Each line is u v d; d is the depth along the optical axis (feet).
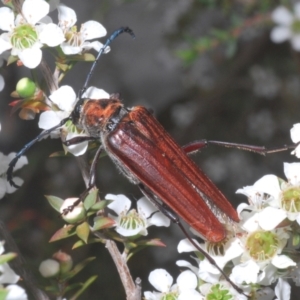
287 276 0.86
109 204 0.88
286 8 1.06
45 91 0.88
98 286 1.08
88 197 0.85
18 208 1.15
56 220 1.07
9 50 0.88
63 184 1.20
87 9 1.44
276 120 1.37
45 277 0.86
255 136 1.38
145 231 0.88
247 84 1.28
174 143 0.91
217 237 0.86
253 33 1.22
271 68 1.23
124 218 0.88
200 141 0.92
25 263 0.86
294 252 0.85
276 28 1.06
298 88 1.30
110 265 1.09
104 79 1.54
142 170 0.91
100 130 0.91
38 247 1.06
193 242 0.87
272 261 0.85
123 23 1.53
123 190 1.15
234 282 0.86
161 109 1.48
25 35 0.86
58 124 0.88
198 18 1.33
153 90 1.58
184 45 1.25
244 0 1.08
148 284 1.11
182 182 0.89
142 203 0.88
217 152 1.38
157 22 1.52
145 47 1.54
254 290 0.86
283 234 0.85
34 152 1.15
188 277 0.86
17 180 0.90
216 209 0.88
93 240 0.87
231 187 1.39
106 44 0.93
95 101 0.92
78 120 0.90
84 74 1.52
